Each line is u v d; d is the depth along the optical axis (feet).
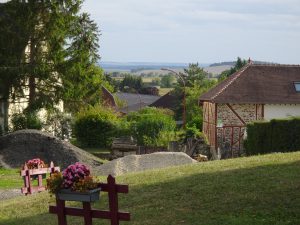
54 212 33.76
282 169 47.34
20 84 141.38
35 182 68.69
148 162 83.10
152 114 153.69
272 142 87.10
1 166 99.76
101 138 153.79
